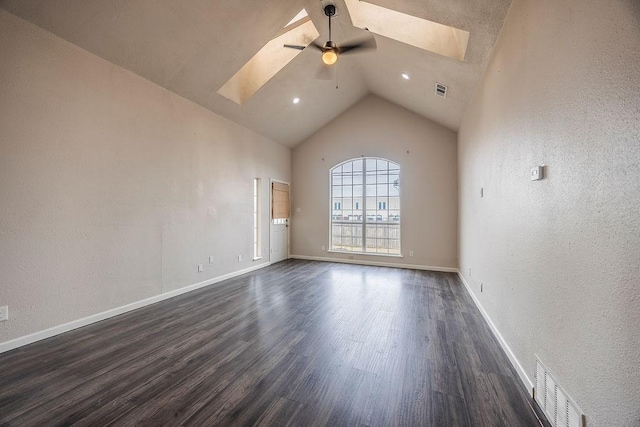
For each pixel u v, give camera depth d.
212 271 4.52
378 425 1.51
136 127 3.34
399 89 5.05
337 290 4.15
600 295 1.12
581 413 1.24
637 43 0.92
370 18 3.61
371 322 2.95
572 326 1.33
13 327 2.35
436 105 4.80
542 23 1.64
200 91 4.02
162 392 1.79
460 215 5.05
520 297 1.99
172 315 3.14
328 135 6.57
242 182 5.25
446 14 2.60
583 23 1.23
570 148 1.35
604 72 1.09
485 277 3.05
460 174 5.03
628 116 0.96
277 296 3.85
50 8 2.39
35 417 1.56
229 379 1.93
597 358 1.14
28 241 2.44
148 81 3.48
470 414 1.60
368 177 6.35
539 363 1.67
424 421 1.54
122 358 2.21
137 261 3.37
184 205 4.01
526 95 1.88
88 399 1.72
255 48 3.67
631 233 0.95
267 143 6.00
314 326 2.84
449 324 2.90
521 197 1.98
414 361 2.17
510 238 2.21
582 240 1.25
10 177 2.33
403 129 5.93
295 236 6.93
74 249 2.76
